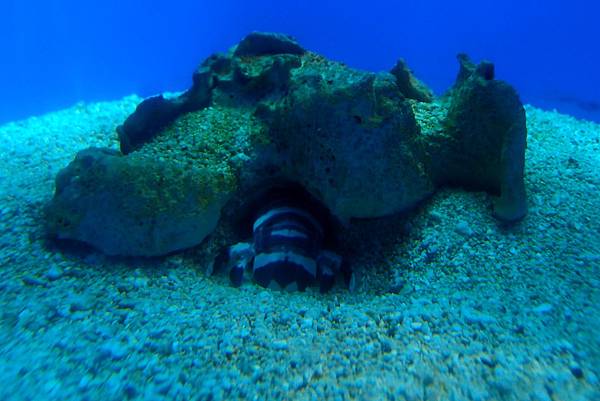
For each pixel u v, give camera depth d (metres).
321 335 0.25
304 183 0.33
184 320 0.25
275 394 0.21
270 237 0.33
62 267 0.29
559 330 0.24
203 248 0.33
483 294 0.27
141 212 0.29
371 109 0.30
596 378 0.21
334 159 0.31
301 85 0.32
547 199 0.34
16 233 0.31
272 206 0.34
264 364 0.23
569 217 0.32
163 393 0.21
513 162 0.31
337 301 0.30
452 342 0.24
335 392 0.21
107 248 0.30
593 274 0.28
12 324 0.25
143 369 0.22
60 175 0.31
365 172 0.31
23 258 0.29
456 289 0.28
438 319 0.25
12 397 0.20
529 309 0.26
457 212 0.33
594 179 0.37
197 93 0.39
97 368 0.22
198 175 0.31
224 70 0.40
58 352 0.23
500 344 0.23
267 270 0.32
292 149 0.32
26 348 0.23
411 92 0.39
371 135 0.30
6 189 0.36
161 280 0.29
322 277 0.33
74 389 0.20
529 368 0.22
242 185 0.34
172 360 0.23
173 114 0.39
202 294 0.28
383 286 0.31
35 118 0.57
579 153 0.41
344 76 0.31
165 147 0.35
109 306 0.26
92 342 0.23
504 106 0.31
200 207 0.31
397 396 0.20
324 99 0.30
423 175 0.32
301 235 0.33
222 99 0.39
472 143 0.33
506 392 0.20
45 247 0.30
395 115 0.30
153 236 0.30
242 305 0.27
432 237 0.32
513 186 0.31
